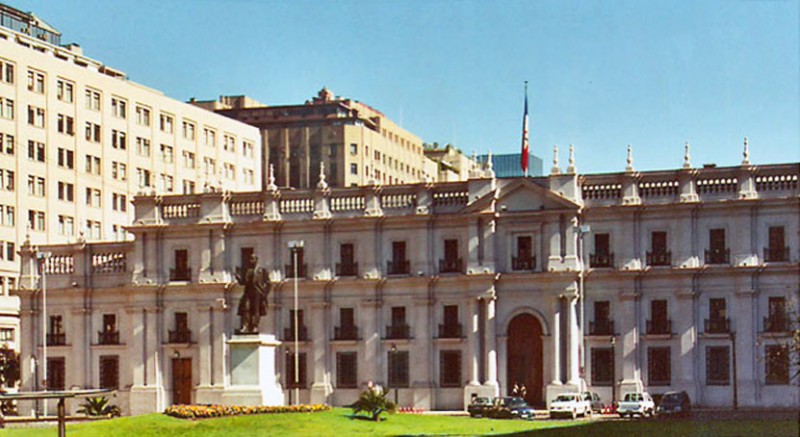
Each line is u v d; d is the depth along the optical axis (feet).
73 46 462.60
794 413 263.08
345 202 310.65
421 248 303.48
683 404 254.88
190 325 315.78
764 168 285.64
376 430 196.13
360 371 305.32
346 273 307.99
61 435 129.29
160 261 318.86
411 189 305.94
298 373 308.81
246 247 314.55
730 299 286.87
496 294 297.94
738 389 284.00
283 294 310.45
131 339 319.88
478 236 298.76
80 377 324.60
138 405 315.78
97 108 417.28
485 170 300.20
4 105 378.73
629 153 294.66
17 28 439.63
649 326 290.56
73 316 326.85
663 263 290.15
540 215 295.07
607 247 294.46
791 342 280.51
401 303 304.50
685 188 289.53
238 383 218.18
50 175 394.73
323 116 604.90
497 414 255.70
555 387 289.12
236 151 495.00
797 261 282.15
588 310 294.46
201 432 188.96
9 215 378.73
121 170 426.92
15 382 357.41
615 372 291.17
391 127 637.30
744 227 286.05
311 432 189.06
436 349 301.43
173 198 319.68
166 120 451.12
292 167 593.01
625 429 197.67
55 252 331.36
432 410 297.53
